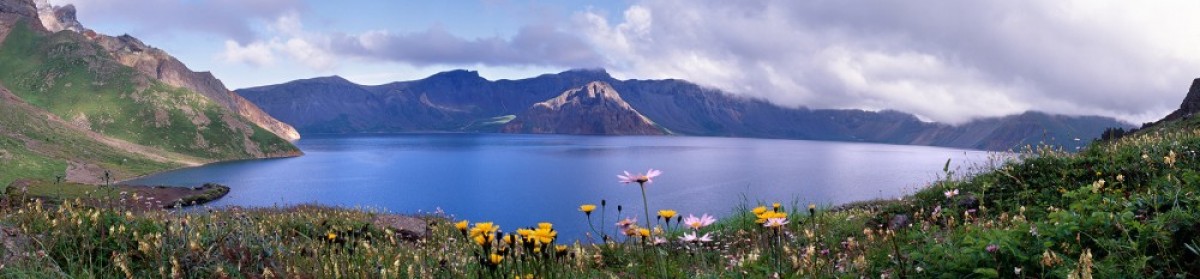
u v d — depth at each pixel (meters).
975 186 12.81
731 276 6.45
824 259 5.92
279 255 6.78
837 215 13.96
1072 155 12.67
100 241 6.93
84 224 7.21
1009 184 12.17
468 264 7.22
